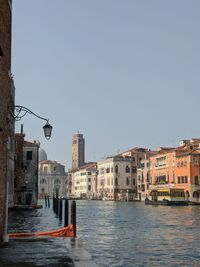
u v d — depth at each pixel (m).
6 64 13.74
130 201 109.94
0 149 12.90
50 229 26.72
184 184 81.31
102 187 128.50
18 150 59.44
